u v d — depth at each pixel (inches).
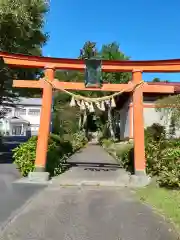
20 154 517.7
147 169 497.0
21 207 308.7
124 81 1225.4
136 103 486.0
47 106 492.7
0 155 791.1
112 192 398.6
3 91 901.2
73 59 491.5
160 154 494.3
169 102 847.1
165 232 237.9
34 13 677.9
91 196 371.9
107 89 492.1
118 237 225.5
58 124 1068.5
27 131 2192.4
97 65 488.4
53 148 602.9
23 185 431.8
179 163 429.1
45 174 472.7
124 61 485.4
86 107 495.5
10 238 219.0
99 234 231.6
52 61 497.7
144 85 488.7
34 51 766.5
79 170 597.0
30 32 683.4
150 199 351.6
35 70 824.9
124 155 672.4
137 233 235.0
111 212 297.1
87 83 489.7
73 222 261.9
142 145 478.9
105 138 1558.8
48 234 229.5
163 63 484.1
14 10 605.0
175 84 999.0
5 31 640.4
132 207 318.3
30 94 974.4
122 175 536.7
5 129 2174.0
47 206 316.8
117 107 1368.1
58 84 492.4
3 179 468.1
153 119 975.0
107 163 728.3
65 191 400.8
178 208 301.9
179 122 866.8
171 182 407.2
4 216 274.7
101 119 1777.8
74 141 1213.1
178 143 558.9
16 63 492.1
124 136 1224.8
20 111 2229.3
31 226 248.5
